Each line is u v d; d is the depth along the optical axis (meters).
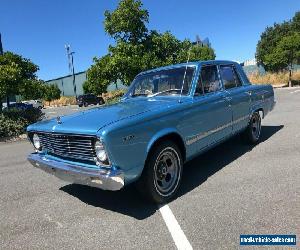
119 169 3.96
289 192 4.65
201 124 5.25
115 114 4.47
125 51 13.23
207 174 5.70
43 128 4.66
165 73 5.74
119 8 13.48
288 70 36.38
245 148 7.13
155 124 4.43
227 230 3.78
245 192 4.77
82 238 3.93
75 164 4.31
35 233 4.16
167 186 4.73
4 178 6.68
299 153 6.47
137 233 3.92
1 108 14.24
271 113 12.40
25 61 15.34
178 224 4.03
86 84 53.34
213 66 6.00
